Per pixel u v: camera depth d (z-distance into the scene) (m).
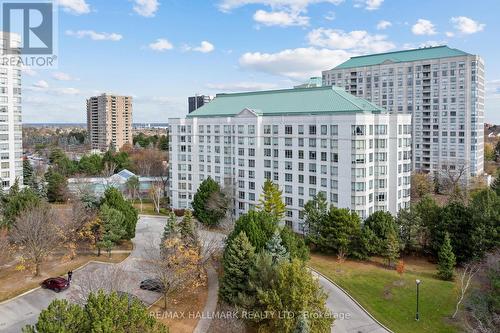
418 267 65.38
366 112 77.12
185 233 61.12
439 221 67.50
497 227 61.41
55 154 171.62
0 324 44.94
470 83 143.12
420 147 155.25
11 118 104.44
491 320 41.16
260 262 44.81
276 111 91.56
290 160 86.12
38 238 58.81
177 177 108.25
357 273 61.84
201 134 104.62
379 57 166.25
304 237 77.62
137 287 54.97
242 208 96.00
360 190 75.44
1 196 84.19
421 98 153.62
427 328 45.34
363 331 44.84
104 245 67.06
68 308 31.02
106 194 77.81
